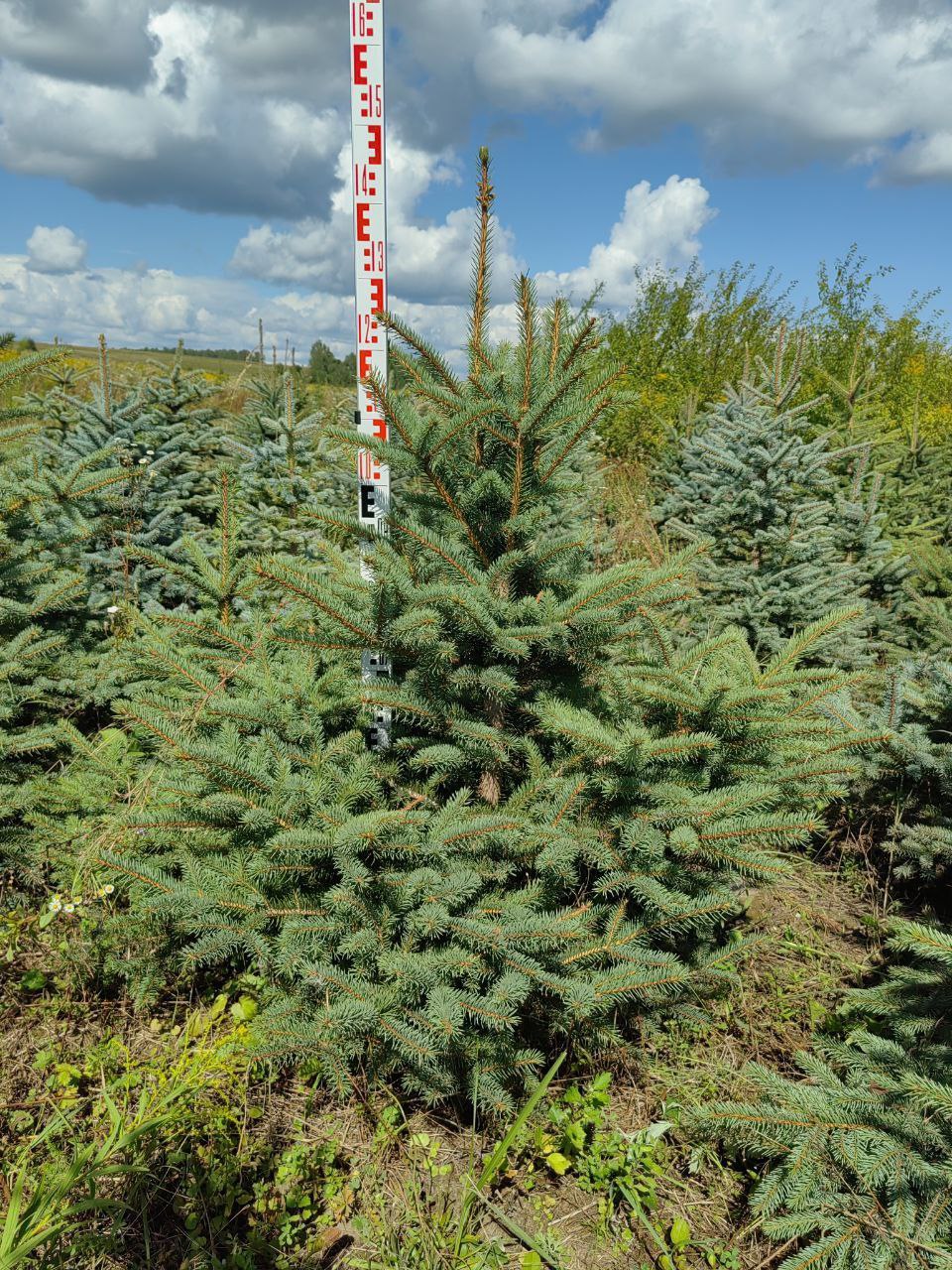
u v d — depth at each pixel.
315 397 9.96
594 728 2.29
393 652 2.40
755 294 13.09
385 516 2.40
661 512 6.42
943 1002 2.39
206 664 2.94
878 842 3.63
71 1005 2.51
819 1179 1.92
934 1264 1.74
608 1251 2.01
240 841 2.44
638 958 2.26
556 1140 2.25
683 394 12.62
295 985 2.31
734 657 3.06
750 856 2.22
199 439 5.63
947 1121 1.96
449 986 2.10
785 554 4.83
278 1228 1.97
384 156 2.67
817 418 7.67
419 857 2.28
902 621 5.34
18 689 3.15
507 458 2.48
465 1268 1.89
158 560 3.05
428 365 2.39
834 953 3.15
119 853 2.54
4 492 3.24
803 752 2.60
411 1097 2.36
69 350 2.87
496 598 2.40
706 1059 2.60
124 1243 1.90
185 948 2.18
